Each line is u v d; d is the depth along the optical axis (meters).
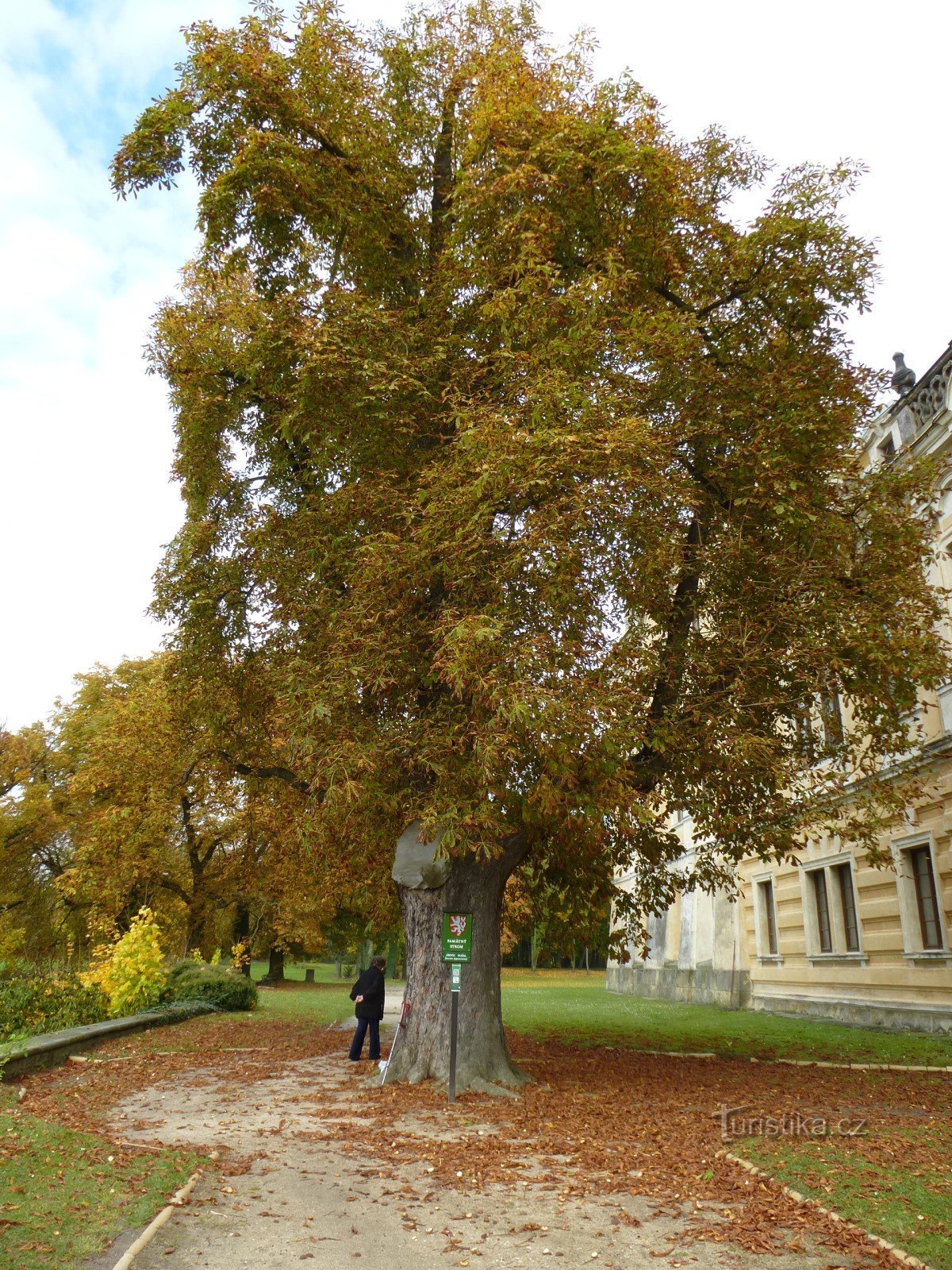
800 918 22.23
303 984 41.88
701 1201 6.09
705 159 12.81
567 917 14.77
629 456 9.37
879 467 12.45
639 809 9.29
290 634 12.34
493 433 9.22
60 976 16.58
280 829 18.45
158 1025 16.34
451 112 13.30
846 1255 5.11
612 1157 7.16
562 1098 9.67
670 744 10.22
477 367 11.20
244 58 10.94
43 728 36.00
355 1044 12.84
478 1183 6.55
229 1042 14.77
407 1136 7.91
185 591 12.83
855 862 19.66
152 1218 5.54
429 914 11.06
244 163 10.86
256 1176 6.66
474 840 9.62
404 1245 5.38
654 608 10.93
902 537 11.41
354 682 9.71
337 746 9.42
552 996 31.03
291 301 11.77
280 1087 10.48
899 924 18.06
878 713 11.60
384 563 9.62
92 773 24.98
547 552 9.19
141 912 17.62
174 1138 7.75
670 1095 9.90
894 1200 5.88
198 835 28.81
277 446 12.95
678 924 30.06
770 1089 10.30
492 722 8.72
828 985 20.67
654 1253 5.23
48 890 33.16
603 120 11.09
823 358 11.95
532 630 9.54
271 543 11.95
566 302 10.04
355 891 18.20
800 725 12.00
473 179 11.22
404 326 11.23
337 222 12.05
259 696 13.87
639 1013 22.36
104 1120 8.43
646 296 11.85
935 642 10.73
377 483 10.91
